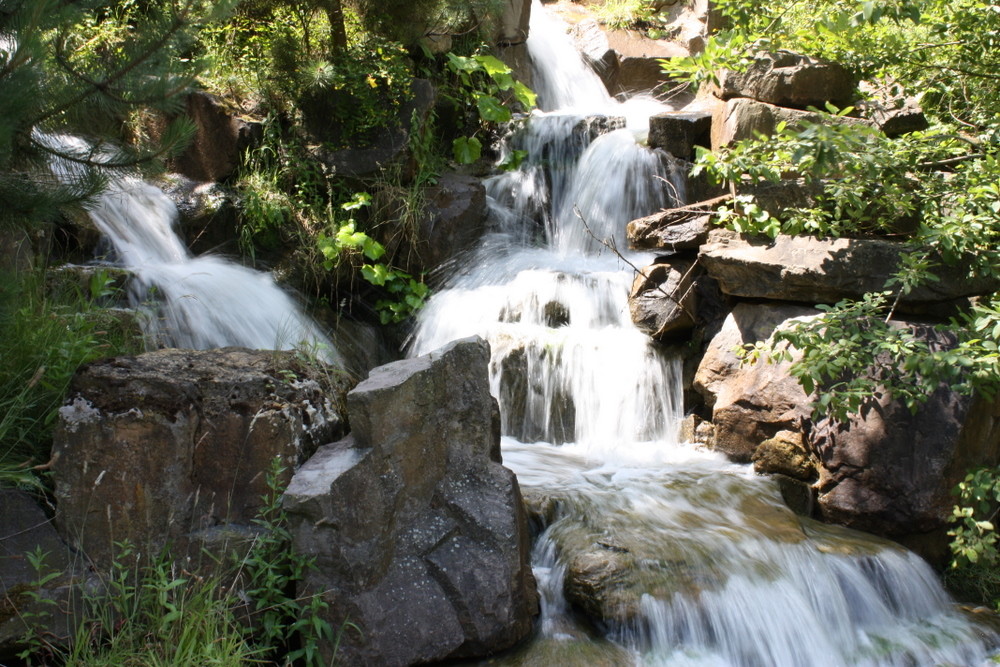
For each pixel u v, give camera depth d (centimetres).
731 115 732
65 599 402
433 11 823
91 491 412
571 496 532
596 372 662
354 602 415
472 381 482
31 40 408
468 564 441
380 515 430
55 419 445
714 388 629
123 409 417
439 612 429
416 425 453
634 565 466
